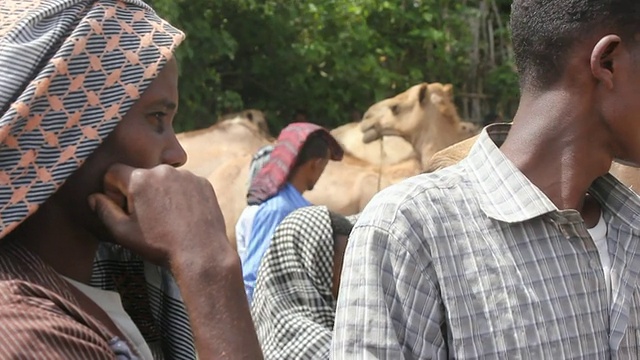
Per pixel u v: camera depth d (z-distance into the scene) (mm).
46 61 1811
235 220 9328
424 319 2279
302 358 3736
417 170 10180
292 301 3877
